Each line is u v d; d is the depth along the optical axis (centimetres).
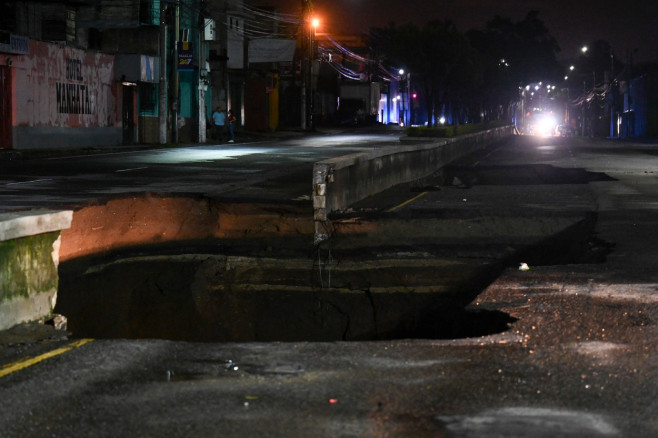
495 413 459
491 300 780
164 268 1341
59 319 757
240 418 454
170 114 4222
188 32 4519
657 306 731
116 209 1545
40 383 529
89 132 3641
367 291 1281
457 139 3641
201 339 1300
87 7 4178
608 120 11988
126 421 452
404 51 6994
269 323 1295
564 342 619
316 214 1433
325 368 557
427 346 614
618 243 1130
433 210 1507
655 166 2828
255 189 1836
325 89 9000
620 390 498
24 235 711
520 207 1560
